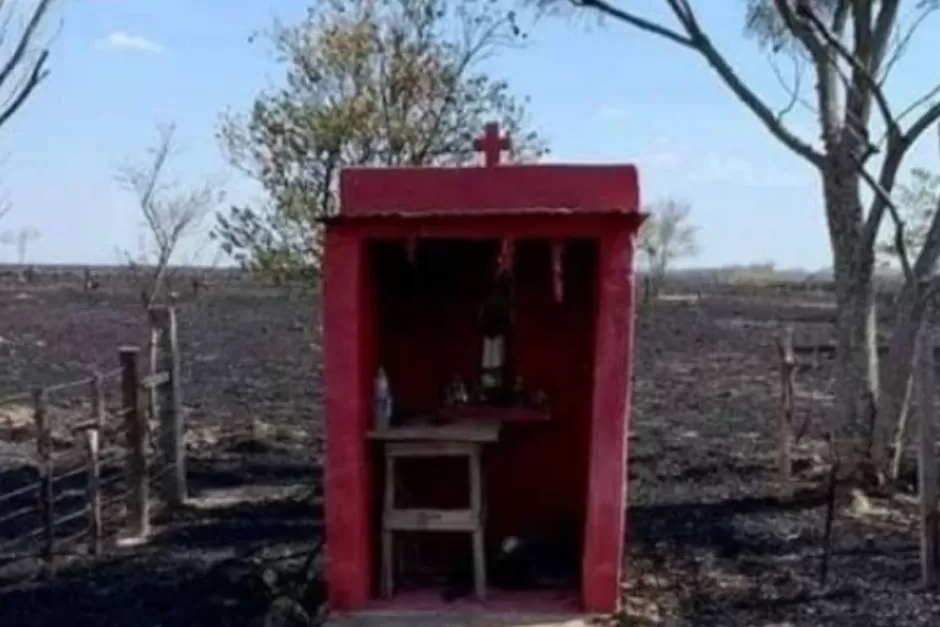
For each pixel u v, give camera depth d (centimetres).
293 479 1412
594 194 842
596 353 857
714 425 1881
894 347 1303
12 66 877
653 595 921
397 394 970
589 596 859
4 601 902
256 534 1120
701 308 4922
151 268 4759
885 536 1113
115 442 1426
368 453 884
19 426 1681
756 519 1186
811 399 2194
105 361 2767
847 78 1287
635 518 1198
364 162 1600
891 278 2589
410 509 911
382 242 909
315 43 1606
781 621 858
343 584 861
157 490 1249
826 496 1268
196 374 2555
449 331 970
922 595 920
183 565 999
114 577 965
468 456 891
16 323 3806
